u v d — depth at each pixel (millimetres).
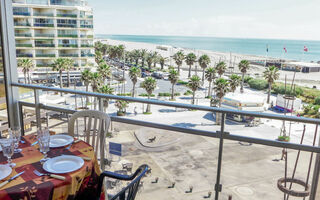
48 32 36812
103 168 2189
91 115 2201
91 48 39938
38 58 36812
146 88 37188
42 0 35625
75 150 1759
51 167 1481
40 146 1585
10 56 2986
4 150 1488
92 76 34375
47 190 1294
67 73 38125
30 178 1371
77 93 2453
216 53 136000
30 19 35375
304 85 45656
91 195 1603
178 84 62219
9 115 3000
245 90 53500
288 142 1870
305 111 29406
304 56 144250
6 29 2969
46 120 2621
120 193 1103
